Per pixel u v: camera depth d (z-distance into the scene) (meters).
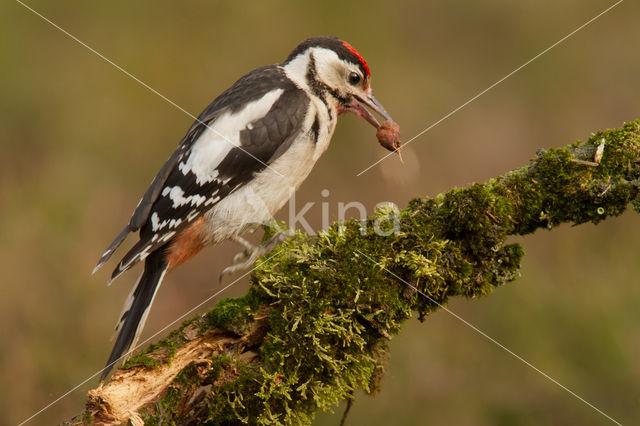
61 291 11.49
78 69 15.85
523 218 6.24
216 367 5.57
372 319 5.75
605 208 6.19
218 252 13.48
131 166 14.94
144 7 16.62
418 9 17.34
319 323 5.61
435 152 15.85
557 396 10.52
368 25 17.14
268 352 5.64
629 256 12.06
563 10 17.41
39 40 15.99
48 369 10.55
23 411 10.20
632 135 6.19
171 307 12.83
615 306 11.36
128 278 11.96
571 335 11.19
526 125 16.31
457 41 17.31
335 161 15.01
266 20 16.97
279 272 5.86
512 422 10.31
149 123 15.55
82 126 15.16
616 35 17.20
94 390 5.42
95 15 16.42
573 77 16.84
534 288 11.68
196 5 16.78
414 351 11.12
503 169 15.73
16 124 15.01
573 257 12.23
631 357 10.82
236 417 5.52
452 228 6.03
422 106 16.33
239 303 5.84
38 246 12.23
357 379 5.77
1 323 11.01
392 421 10.30
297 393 5.62
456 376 10.87
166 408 5.49
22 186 13.82
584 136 16.09
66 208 13.29
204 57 16.42
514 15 17.34
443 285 5.97
